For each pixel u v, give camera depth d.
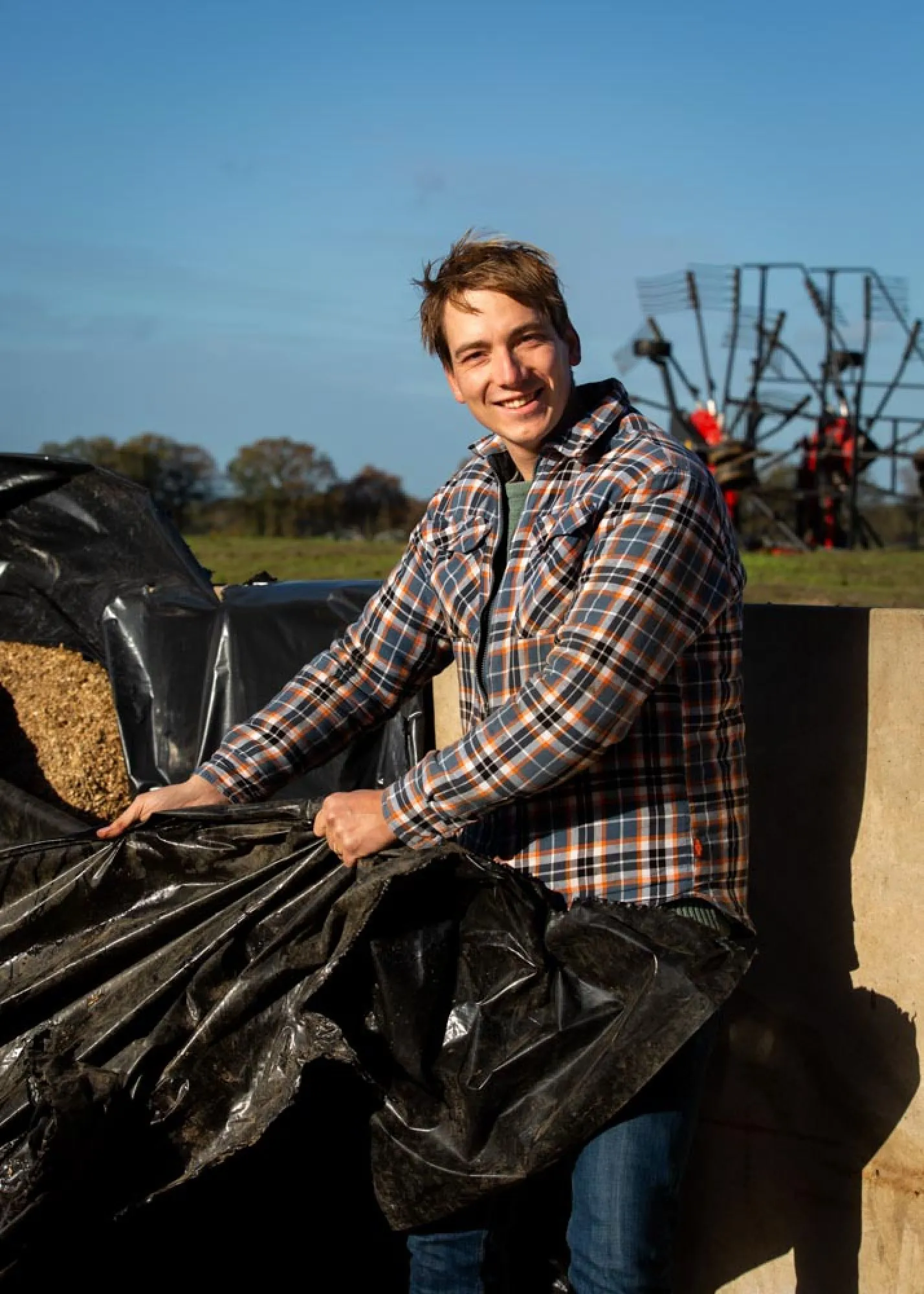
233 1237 3.03
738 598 2.34
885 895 2.68
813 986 2.79
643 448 2.28
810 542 32.59
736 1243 2.93
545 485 2.35
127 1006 2.49
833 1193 2.78
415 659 2.66
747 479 30.97
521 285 2.30
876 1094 2.71
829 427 32.25
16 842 3.39
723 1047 2.91
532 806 2.34
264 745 2.68
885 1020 2.69
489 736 2.23
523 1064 2.24
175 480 48.12
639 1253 2.24
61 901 2.65
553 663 2.20
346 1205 2.99
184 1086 2.40
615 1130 2.25
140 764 3.82
